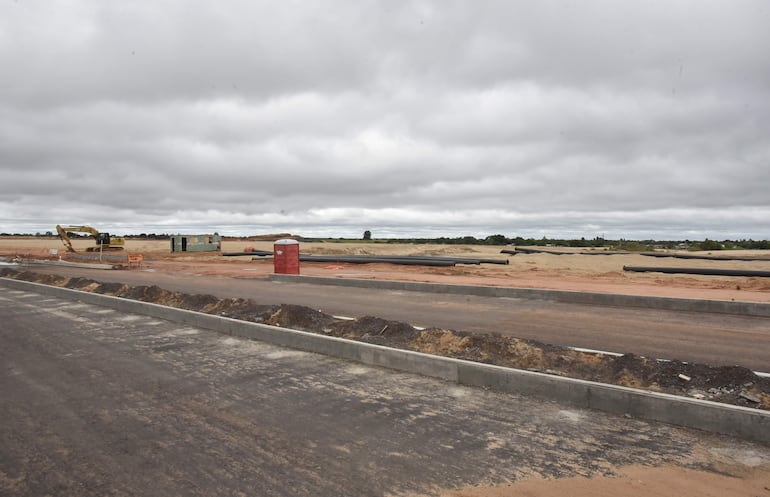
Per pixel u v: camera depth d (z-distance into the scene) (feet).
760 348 27.68
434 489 11.85
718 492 11.82
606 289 56.80
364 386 20.27
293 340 27.27
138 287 48.96
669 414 16.31
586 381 18.11
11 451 14.08
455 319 37.04
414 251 166.40
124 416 16.81
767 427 14.79
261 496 11.50
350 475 12.54
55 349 26.91
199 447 14.26
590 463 13.33
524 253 152.05
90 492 11.75
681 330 32.73
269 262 115.14
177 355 25.53
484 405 17.98
